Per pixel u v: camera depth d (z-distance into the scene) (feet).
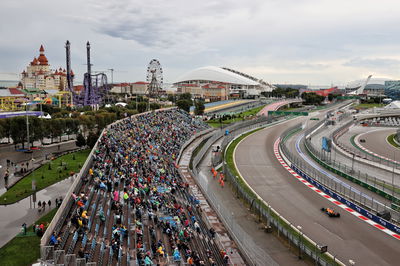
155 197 128.67
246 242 104.73
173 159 222.07
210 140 279.69
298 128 399.65
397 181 184.85
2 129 237.66
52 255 76.02
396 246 110.63
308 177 184.44
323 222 129.18
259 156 248.93
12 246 96.84
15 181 161.89
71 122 282.36
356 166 220.84
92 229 96.07
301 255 103.76
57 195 143.95
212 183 183.01
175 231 106.22
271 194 162.30
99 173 133.59
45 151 238.48
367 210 137.08
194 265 90.27
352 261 91.66
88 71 496.64
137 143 214.48
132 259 85.35
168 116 362.12
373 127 457.27
